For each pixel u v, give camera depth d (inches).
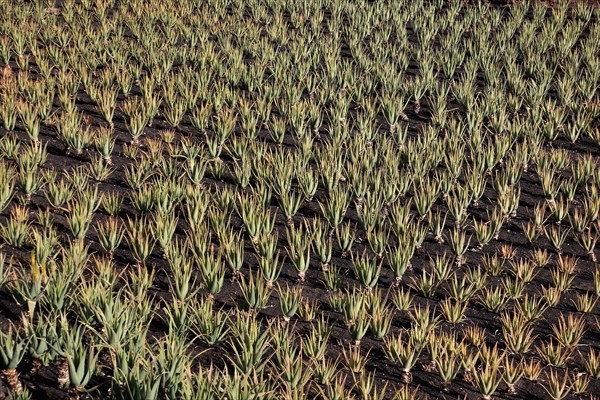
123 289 252.2
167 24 503.5
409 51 474.0
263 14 523.2
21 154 310.7
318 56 445.7
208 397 191.2
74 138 336.8
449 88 407.8
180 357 200.2
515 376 223.8
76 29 472.4
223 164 334.6
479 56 453.4
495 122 368.2
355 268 260.4
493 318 254.5
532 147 345.4
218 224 280.7
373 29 514.9
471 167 345.7
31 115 348.8
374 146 362.0
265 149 333.7
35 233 250.7
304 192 313.7
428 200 301.7
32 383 208.7
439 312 256.5
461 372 231.6
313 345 223.8
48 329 218.2
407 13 522.9
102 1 542.3
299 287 264.1
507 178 321.7
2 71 412.2
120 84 400.5
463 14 546.3
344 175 336.2
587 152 362.6
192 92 392.8
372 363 232.4
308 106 391.5
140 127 351.9
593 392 225.9
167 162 339.0
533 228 293.4
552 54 460.8
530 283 273.4
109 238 267.1
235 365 206.4
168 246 271.3
